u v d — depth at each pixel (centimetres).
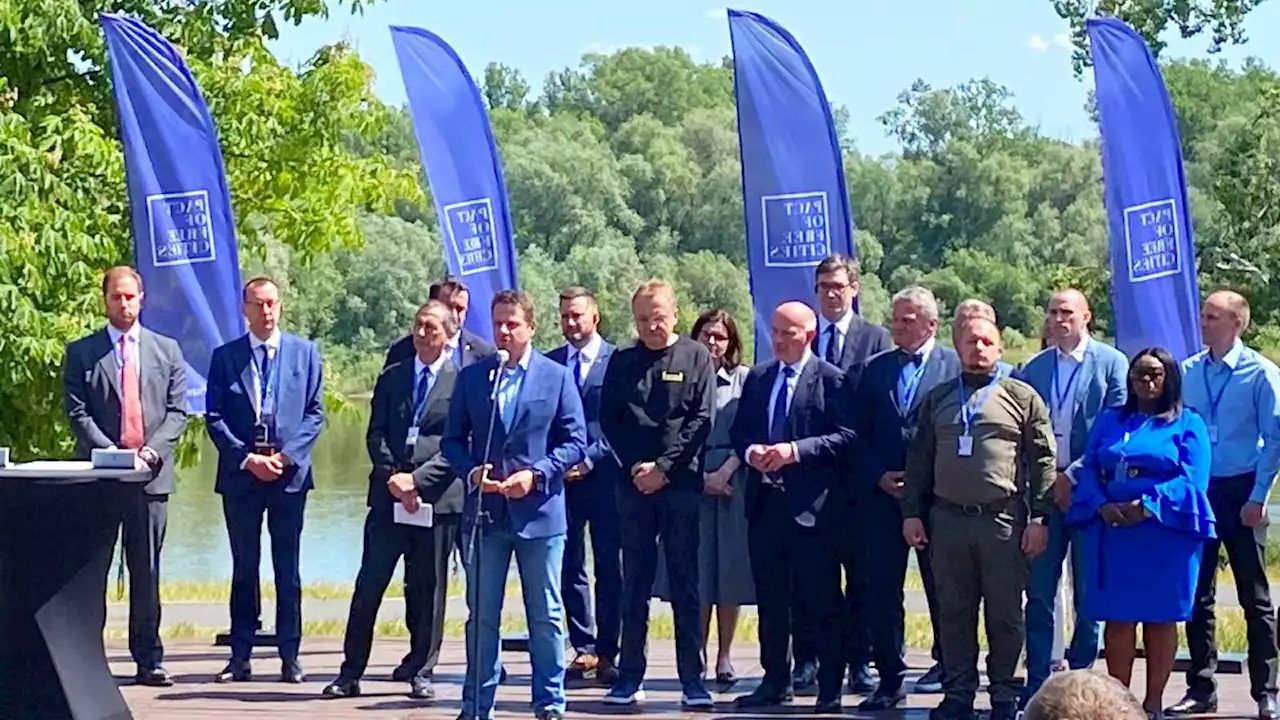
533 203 5525
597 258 5041
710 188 5919
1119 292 878
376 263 3934
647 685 853
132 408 823
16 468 656
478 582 732
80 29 1376
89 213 1338
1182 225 875
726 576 851
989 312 731
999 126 8169
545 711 739
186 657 953
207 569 1866
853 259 885
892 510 775
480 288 966
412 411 798
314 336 3953
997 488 714
